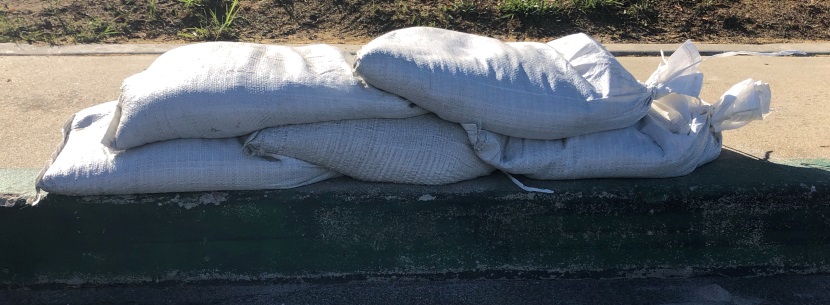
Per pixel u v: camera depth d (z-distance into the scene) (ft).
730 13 19.25
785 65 16.43
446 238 9.59
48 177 8.59
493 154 9.02
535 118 8.66
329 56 9.14
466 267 9.78
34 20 17.33
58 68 15.15
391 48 8.38
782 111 13.37
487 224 9.53
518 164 9.14
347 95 8.48
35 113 12.83
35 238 9.17
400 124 8.95
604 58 9.14
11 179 9.54
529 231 9.63
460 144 9.06
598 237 9.76
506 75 8.69
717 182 9.75
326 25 17.84
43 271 9.41
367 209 9.30
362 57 8.22
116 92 14.02
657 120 9.73
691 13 19.15
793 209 9.84
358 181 9.43
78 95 13.79
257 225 9.27
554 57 9.16
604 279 10.00
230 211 9.14
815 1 20.03
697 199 9.62
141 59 15.81
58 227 9.11
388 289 9.66
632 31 18.34
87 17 17.60
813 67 16.34
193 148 8.71
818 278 10.16
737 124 10.09
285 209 9.20
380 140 8.82
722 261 10.07
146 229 9.19
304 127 8.68
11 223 9.04
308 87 8.41
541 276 9.92
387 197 9.25
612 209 9.57
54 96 13.67
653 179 9.71
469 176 9.43
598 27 18.40
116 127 8.50
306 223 9.33
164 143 8.72
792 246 10.07
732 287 9.94
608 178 9.68
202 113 8.25
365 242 9.53
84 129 9.52
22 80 14.40
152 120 8.24
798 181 9.84
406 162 8.96
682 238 9.87
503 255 9.75
